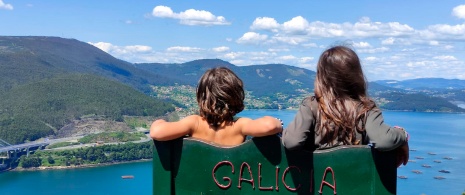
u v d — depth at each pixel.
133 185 79.50
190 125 3.98
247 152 3.80
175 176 3.95
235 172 3.84
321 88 3.78
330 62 3.74
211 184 3.88
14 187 79.12
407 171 83.56
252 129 3.76
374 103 3.73
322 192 3.69
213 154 3.86
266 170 3.79
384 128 3.54
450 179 77.50
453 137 131.00
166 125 3.90
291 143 3.65
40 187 78.94
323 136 3.75
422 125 158.62
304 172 3.71
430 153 103.81
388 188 3.57
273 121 3.72
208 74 4.03
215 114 3.94
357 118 3.64
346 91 3.72
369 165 3.59
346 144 3.74
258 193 3.81
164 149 3.93
